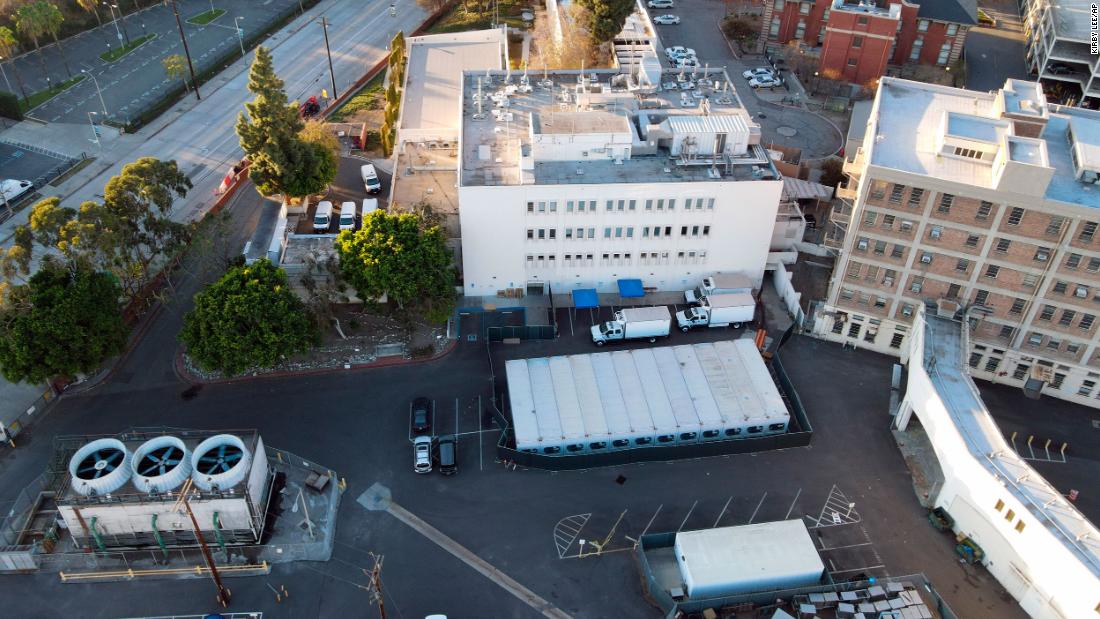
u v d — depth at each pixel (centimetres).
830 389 10181
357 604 7762
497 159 10981
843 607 7675
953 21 16625
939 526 8531
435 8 19225
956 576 8131
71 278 9306
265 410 9669
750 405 9519
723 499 8825
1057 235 8950
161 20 18612
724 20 19638
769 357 10569
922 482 9075
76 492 7881
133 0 18862
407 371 10244
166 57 17075
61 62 16725
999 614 7800
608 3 14450
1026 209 8938
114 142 14400
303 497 8669
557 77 12975
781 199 12412
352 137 14600
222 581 7925
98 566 8025
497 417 9556
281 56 17400
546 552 8262
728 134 10931
